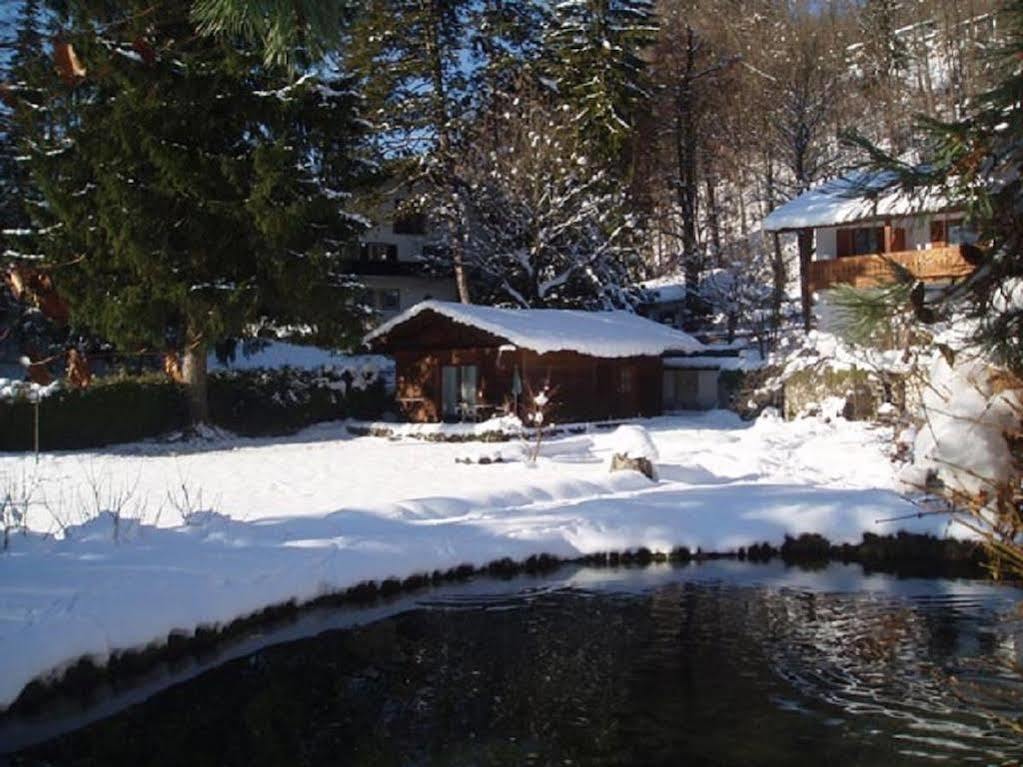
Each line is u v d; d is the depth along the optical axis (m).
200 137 22.75
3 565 9.03
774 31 41.41
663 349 29.73
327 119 24.53
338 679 8.02
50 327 20.59
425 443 25.16
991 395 3.43
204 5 3.12
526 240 35.03
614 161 35.56
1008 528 3.60
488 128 35.22
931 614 9.53
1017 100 2.98
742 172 45.50
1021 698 7.21
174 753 6.68
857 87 37.38
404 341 29.28
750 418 28.83
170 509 13.95
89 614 7.84
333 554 10.53
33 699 7.11
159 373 28.45
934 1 30.67
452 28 34.81
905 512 12.12
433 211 35.44
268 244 22.75
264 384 29.16
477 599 10.45
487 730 6.90
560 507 13.58
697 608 9.95
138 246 21.64
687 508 13.04
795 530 12.23
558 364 27.47
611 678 7.89
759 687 7.59
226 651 8.74
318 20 3.07
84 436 24.95
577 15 36.03
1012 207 3.12
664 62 42.41
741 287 37.59
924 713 6.99
